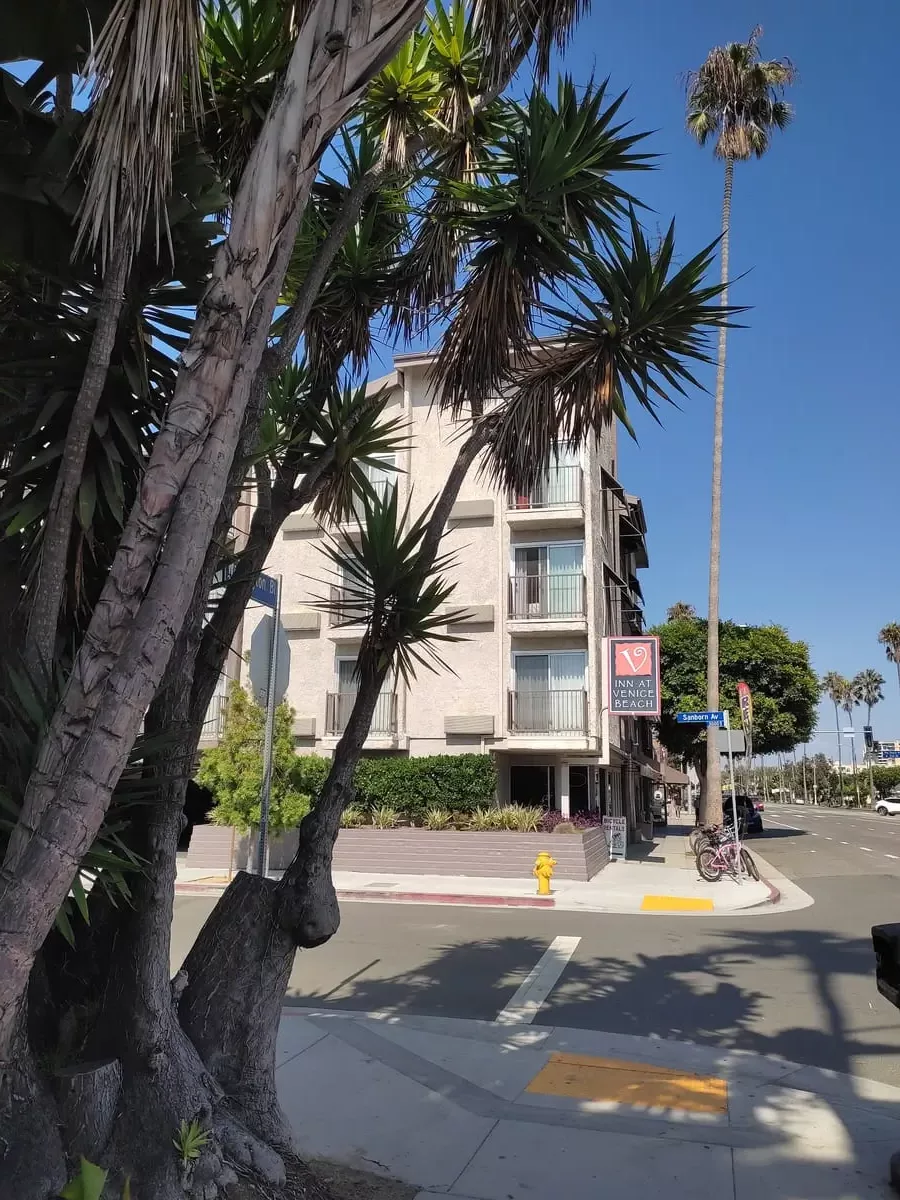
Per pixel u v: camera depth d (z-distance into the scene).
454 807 20.08
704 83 28.59
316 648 23.25
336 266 5.93
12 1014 2.28
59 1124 3.20
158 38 2.62
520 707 22.30
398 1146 4.69
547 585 22.55
